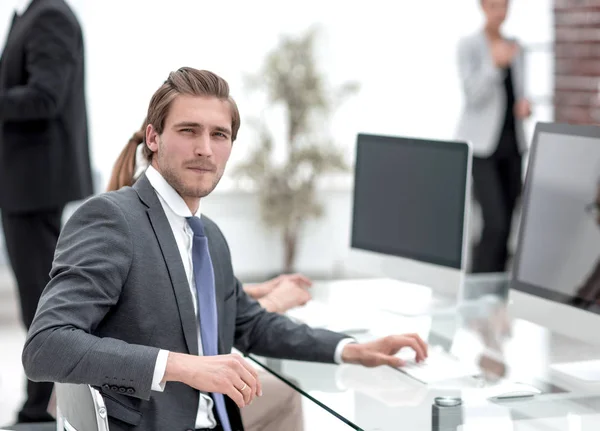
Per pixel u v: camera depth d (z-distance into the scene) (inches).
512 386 70.5
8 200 122.3
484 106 179.0
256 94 212.4
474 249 188.5
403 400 67.6
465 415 64.1
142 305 62.3
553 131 79.9
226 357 58.5
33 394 120.0
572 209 76.9
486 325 90.7
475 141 180.2
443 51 226.4
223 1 207.5
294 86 209.3
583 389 69.9
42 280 124.7
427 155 95.8
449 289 93.1
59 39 119.8
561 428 60.9
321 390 70.6
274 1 212.1
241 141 213.0
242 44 211.0
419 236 97.0
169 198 65.9
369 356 76.2
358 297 104.3
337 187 219.6
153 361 57.0
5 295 185.6
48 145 122.6
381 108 224.8
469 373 74.2
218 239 72.7
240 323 79.5
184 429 63.4
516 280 83.6
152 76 202.1
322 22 216.8
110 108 199.0
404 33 223.6
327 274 221.0
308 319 92.9
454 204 92.5
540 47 212.1
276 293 94.0
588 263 75.0
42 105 118.1
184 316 63.9
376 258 102.6
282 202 210.4
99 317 59.8
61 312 57.9
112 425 60.8
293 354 78.0
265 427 73.6
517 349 81.5
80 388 58.3
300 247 218.5
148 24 200.7
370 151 103.4
